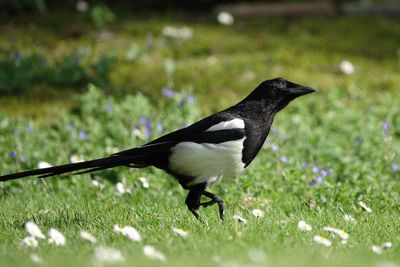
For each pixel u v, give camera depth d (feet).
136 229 26.55
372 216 29.94
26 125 46.39
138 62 60.85
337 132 47.42
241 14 72.54
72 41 66.54
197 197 28.84
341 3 76.64
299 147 42.09
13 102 54.19
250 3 75.15
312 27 69.72
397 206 32.50
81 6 74.49
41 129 47.57
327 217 29.14
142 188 34.91
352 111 50.37
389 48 65.62
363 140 43.83
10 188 36.35
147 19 72.13
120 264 20.44
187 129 28.50
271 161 37.76
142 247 23.31
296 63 61.21
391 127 46.68
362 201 32.50
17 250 22.89
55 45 65.67
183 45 65.10
